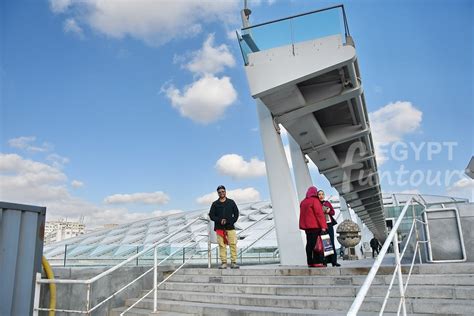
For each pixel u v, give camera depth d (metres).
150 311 7.58
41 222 5.89
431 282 6.37
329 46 10.43
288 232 11.36
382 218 42.41
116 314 7.89
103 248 12.57
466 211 7.84
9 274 5.36
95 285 7.86
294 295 7.19
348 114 14.40
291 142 15.34
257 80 10.80
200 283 8.80
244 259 16.08
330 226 9.89
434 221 8.05
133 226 37.19
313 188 8.83
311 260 8.53
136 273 8.91
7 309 5.29
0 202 5.36
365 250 37.41
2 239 5.33
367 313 5.75
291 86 10.80
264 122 12.29
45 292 6.61
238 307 6.77
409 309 5.63
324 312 5.93
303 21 10.74
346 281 7.15
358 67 11.32
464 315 5.21
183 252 11.65
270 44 10.92
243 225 32.50
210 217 9.92
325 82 12.01
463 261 7.65
